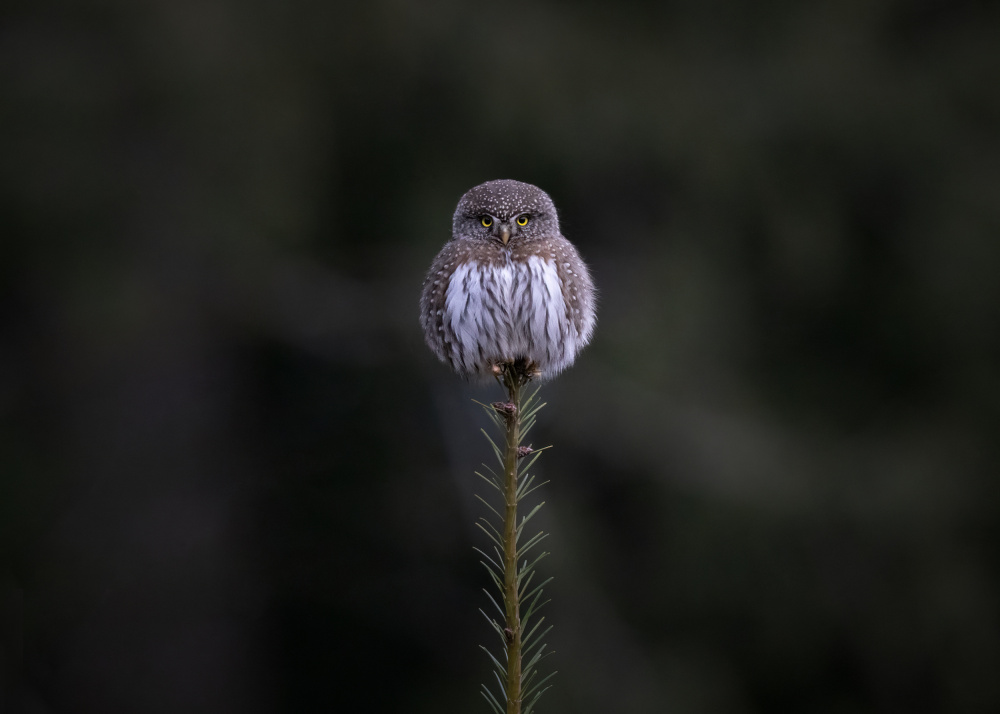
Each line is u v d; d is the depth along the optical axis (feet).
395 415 50.21
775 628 43.45
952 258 41.70
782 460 42.57
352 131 41.37
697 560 43.65
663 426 42.42
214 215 39.34
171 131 39.42
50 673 46.52
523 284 19.88
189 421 48.44
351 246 43.32
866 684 43.37
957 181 41.75
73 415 45.93
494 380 21.50
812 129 41.96
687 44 43.50
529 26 42.04
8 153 38.29
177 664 48.96
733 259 42.47
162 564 48.67
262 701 52.06
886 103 42.11
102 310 38.81
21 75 38.58
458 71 40.96
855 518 42.57
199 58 39.37
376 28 40.60
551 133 40.86
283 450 51.44
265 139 39.60
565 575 42.47
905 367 43.52
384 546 51.90
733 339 43.39
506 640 13.80
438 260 21.02
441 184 41.32
